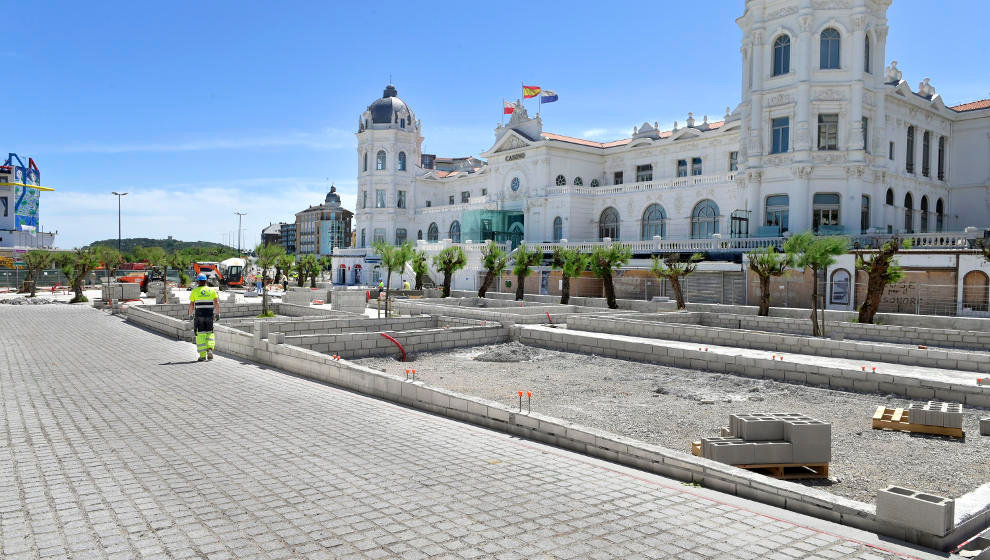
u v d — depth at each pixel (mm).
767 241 39812
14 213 94188
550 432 9594
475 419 10766
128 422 10672
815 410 12383
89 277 71375
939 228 48812
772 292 36469
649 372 16609
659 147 57406
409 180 81062
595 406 12703
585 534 6289
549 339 20719
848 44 39375
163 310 29250
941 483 8234
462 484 7727
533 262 37469
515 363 18266
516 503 7117
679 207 52000
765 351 18766
